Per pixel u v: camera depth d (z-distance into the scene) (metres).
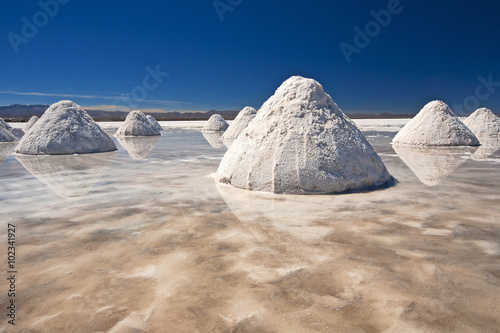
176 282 1.72
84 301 1.55
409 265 1.88
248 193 3.76
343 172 3.84
